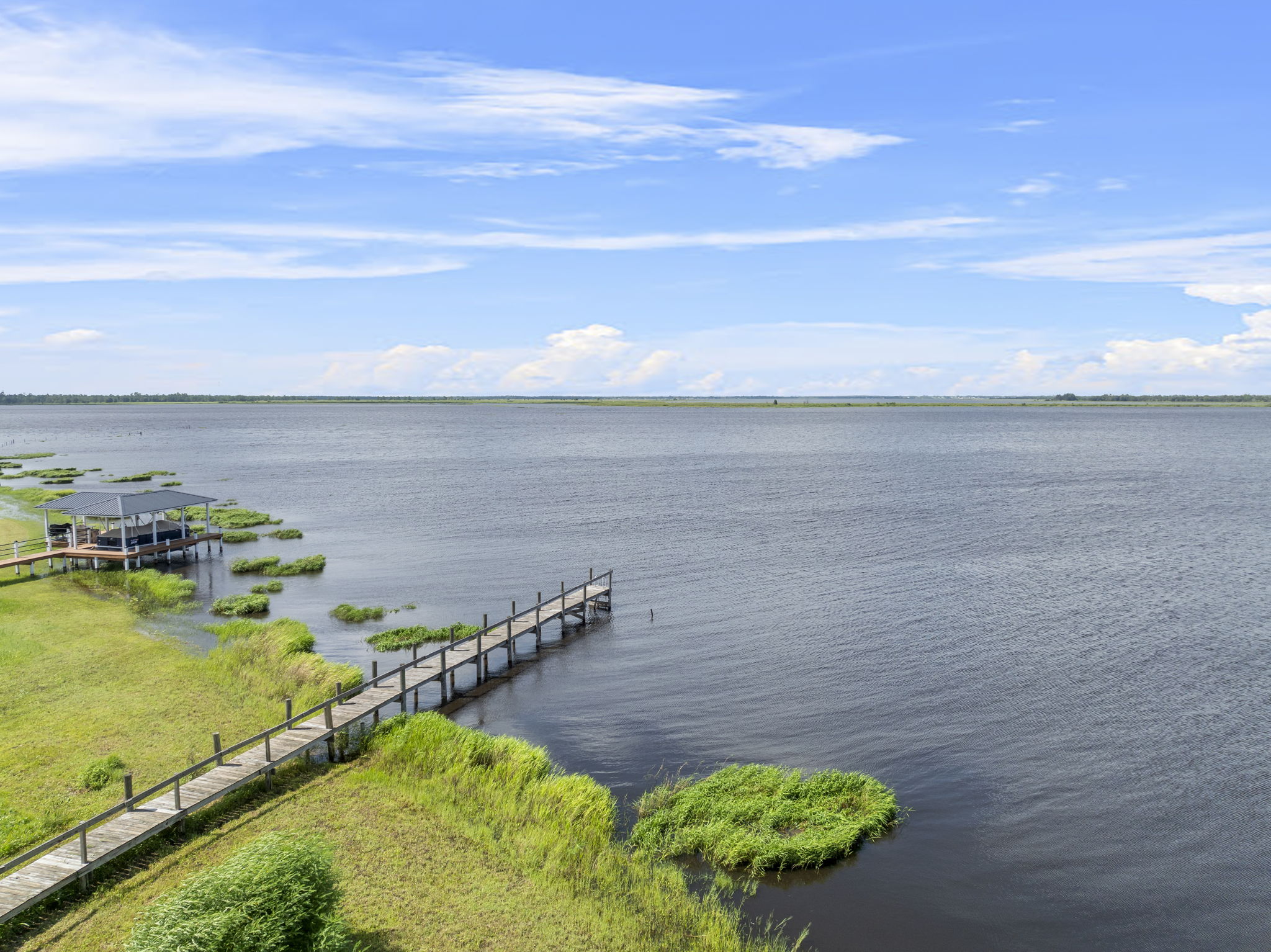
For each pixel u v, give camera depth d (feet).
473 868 69.97
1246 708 111.24
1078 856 77.46
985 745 100.22
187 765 87.51
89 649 128.98
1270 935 66.95
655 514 274.57
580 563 200.03
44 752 90.58
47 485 354.13
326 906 56.34
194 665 120.88
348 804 80.07
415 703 112.78
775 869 74.28
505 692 117.60
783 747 99.66
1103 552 210.79
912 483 362.12
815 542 226.17
